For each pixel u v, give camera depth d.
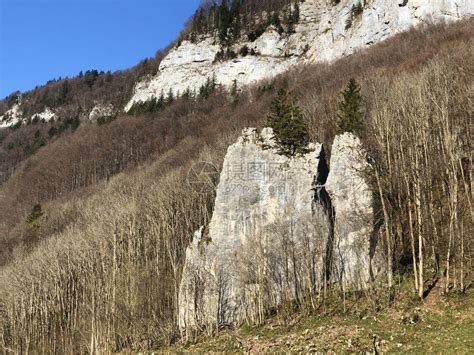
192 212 49.53
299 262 33.53
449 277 29.64
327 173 37.81
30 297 48.28
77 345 44.59
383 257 32.06
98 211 61.41
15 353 44.84
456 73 46.34
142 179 73.69
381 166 34.59
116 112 153.25
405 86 44.16
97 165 105.56
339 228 34.06
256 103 90.50
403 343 24.70
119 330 39.47
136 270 44.97
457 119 37.53
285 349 27.52
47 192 101.69
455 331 24.64
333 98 59.09
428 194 33.66
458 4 91.44
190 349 31.77
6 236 78.69
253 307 33.16
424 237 32.19
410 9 97.88
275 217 35.25
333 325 28.67
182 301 36.09
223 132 74.69
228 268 35.22
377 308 28.86
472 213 31.34
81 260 50.59
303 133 37.59
